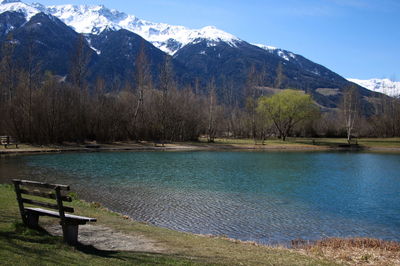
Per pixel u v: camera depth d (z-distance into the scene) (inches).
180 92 3474.4
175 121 3196.4
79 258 348.2
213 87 3833.7
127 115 2960.1
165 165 1676.9
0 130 2351.1
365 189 1180.5
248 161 1977.1
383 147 3267.7
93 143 2657.5
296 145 3203.7
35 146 2235.5
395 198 1039.0
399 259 503.2
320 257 492.1
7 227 422.0
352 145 3304.6
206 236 572.7
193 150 2645.2
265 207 890.7
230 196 1006.4
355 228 738.2
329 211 872.9
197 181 1243.2
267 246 544.4
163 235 518.6
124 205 852.0
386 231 721.6
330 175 1499.8
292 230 706.2
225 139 3639.3
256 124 3737.7
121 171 1424.7
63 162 1644.9
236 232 678.5
